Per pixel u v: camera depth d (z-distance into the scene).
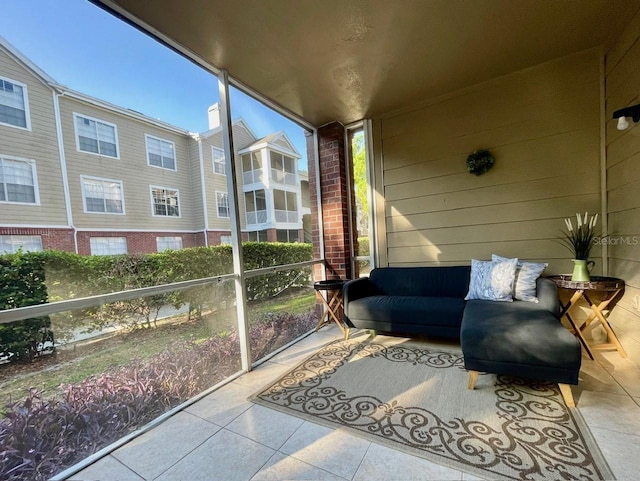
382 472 1.27
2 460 1.35
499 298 2.47
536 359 1.68
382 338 2.99
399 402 1.79
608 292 2.26
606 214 2.50
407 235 3.45
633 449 1.32
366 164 3.63
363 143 3.74
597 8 1.95
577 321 2.65
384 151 3.52
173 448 1.51
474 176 3.06
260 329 3.09
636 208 2.07
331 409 1.76
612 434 1.42
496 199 2.96
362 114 3.47
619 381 1.90
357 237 3.91
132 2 1.70
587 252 2.36
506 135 2.89
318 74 2.58
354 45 2.21
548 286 2.27
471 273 2.81
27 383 1.74
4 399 1.63
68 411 1.64
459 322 2.45
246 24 1.93
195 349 2.49
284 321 3.38
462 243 3.15
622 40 2.20
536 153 2.77
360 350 2.68
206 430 1.64
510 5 1.89
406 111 3.37
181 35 2.01
